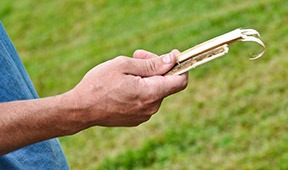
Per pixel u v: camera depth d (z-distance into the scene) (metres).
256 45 5.87
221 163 4.44
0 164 1.62
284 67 5.41
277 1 6.63
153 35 7.06
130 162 4.73
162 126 5.04
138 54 1.73
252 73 5.47
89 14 8.33
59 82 6.79
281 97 5.02
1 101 1.65
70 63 7.14
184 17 7.22
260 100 5.04
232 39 1.46
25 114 1.41
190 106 5.22
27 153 1.73
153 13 7.67
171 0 7.76
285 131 4.61
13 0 9.54
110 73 1.45
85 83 1.44
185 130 4.91
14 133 1.40
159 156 4.70
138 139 4.97
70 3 8.78
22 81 1.77
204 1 7.36
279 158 4.33
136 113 1.46
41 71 7.16
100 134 5.20
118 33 7.54
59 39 7.98
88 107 1.42
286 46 5.77
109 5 8.35
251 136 4.64
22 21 8.81
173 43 6.71
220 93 5.29
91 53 7.22
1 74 1.65
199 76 5.64
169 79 1.47
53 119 1.42
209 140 4.73
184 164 4.54
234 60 5.73
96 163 4.86
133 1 8.18
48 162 1.79
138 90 1.44
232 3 7.06
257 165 4.32
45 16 8.71
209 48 1.48
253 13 6.60
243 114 4.93
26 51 7.96
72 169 4.89
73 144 5.18
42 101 1.43
